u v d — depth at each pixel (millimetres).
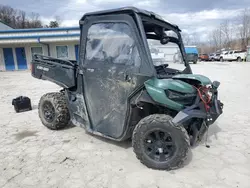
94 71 2992
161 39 3266
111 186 2344
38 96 7418
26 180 2475
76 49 19453
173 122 2406
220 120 4469
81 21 3090
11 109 5699
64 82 3484
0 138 3711
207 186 2322
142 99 2607
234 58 31594
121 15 2668
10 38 18328
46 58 4035
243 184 2359
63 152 3123
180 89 2484
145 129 2541
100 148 3225
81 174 2572
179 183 2369
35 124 4406
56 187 2344
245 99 6395
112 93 2861
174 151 2477
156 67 2975
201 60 35812
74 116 3557
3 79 12773
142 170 2621
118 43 2744
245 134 3729
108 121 3000
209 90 2902
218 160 2857
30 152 3150
